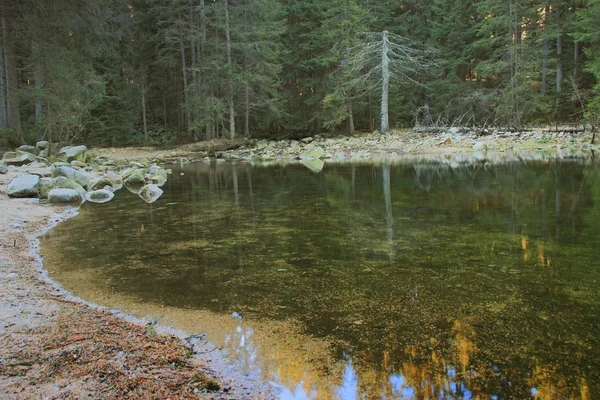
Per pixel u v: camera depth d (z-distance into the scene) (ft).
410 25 86.63
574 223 16.97
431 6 82.43
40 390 5.92
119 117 86.12
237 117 100.58
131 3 90.68
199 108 79.25
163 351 7.63
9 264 13.11
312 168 46.34
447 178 33.14
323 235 16.65
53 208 24.13
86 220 20.88
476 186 28.27
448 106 80.94
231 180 37.91
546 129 63.93
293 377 6.91
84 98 65.26
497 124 72.43
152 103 114.93
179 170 50.19
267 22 75.56
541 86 77.46
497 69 68.23
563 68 77.97
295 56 86.02
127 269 12.93
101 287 11.37
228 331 8.63
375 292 10.40
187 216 21.58
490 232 16.08
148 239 16.76
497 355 7.28
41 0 47.03
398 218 19.43
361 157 58.59
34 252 14.98
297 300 10.11
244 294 10.62
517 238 15.05
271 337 8.30
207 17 80.59
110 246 15.75
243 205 24.58
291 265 12.88
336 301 9.93
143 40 89.51
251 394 6.44
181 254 14.48
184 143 87.81
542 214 18.90
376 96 86.94
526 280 10.81
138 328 8.67
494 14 76.07
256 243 15.72
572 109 71.67
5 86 53.83
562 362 6.98
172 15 85.97
